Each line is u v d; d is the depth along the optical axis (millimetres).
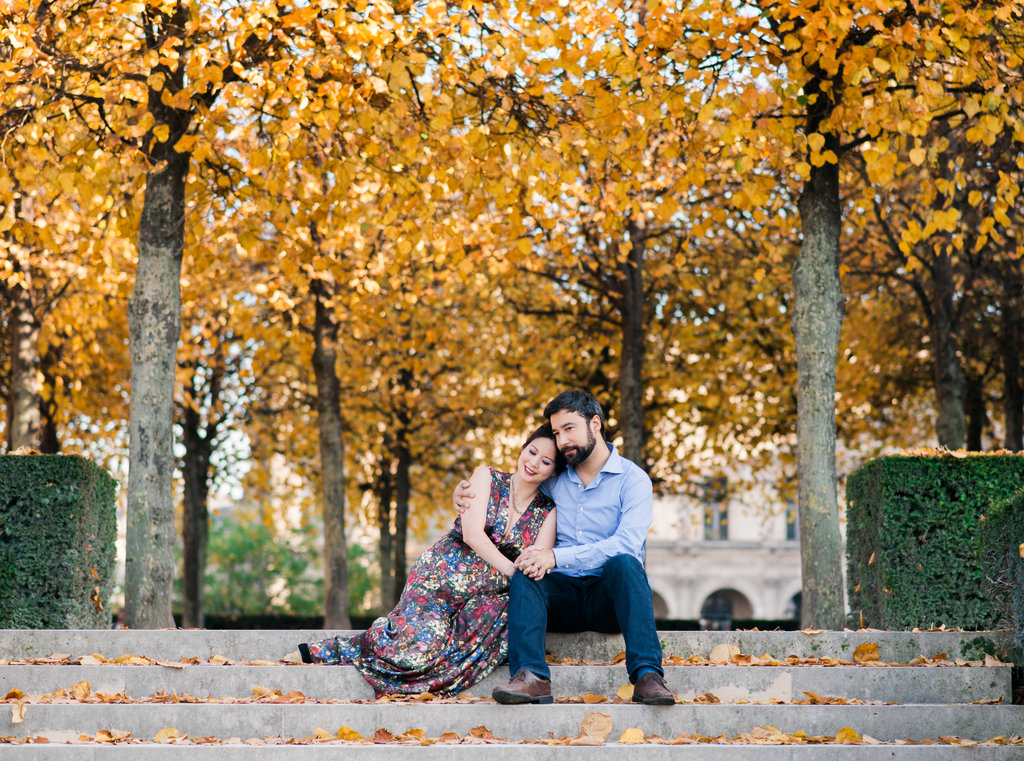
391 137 8070
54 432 14727
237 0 7477
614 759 4250
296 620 17969
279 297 10766
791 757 4289
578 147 8562
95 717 4570
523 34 7758
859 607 7609
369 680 4980
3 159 7570
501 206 7941
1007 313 13078
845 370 14773
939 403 12672
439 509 20125
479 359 15469
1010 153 9516
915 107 7105
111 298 13430
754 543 44438
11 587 6703
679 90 7441
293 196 8648
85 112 8211
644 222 12891
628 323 12875
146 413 7727
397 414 16234
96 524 7312
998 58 8141
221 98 7391
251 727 4602
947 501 6680
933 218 7852
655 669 4703
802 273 8211
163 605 7559
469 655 5031
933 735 4758
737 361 14953
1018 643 5094
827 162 8211
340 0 7316
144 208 8016
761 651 5535
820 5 7203
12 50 8266
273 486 18875
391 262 11008
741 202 7727
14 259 11617
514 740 4543
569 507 5258
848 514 7785
